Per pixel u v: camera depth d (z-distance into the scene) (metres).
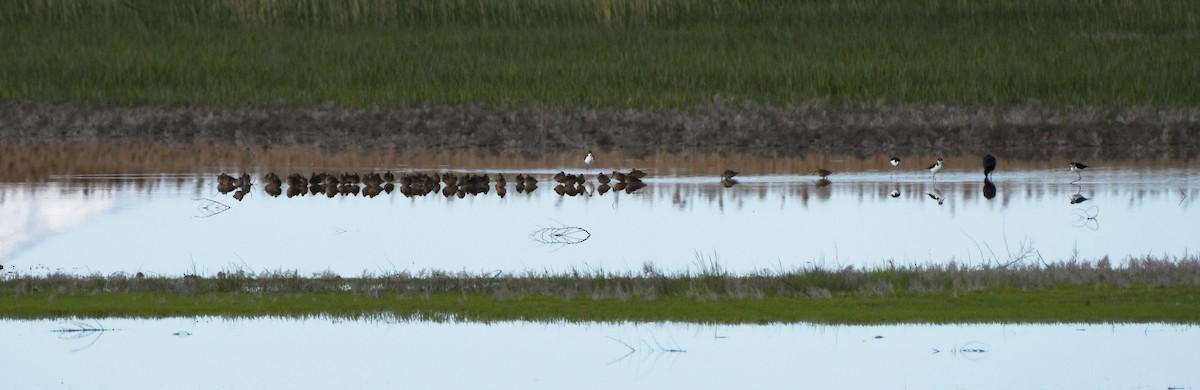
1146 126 60.69
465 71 73.50
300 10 89.44
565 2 90.62
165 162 52.75
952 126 60.72
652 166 51.66
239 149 57.25
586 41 82.50
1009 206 41.28
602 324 24.92
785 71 71.12
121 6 89.69
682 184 46.31
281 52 79.00
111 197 43.22
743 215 39.62
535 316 25.53
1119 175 48.31
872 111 64.38
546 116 62.44
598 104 65.12
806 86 69.00
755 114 63.00
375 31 86.06
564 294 27.41
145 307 26.30
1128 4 90.62
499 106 65.06
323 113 64.06
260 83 71.12
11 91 68.12
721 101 65.44
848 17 90.12
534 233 37.03
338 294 27.69
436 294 27.64
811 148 57.94
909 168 50.84
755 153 56.06
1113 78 70.31
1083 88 69.12
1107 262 30.02
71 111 64.69
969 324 24.62
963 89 68.38
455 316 25.56
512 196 43.72
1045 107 64.56
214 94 68.00
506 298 27.06
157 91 68.75
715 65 73.56
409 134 61.50
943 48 79.56
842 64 73.06
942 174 48.78
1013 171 49.78
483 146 58.75
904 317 25.14
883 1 92.88
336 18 89.00
